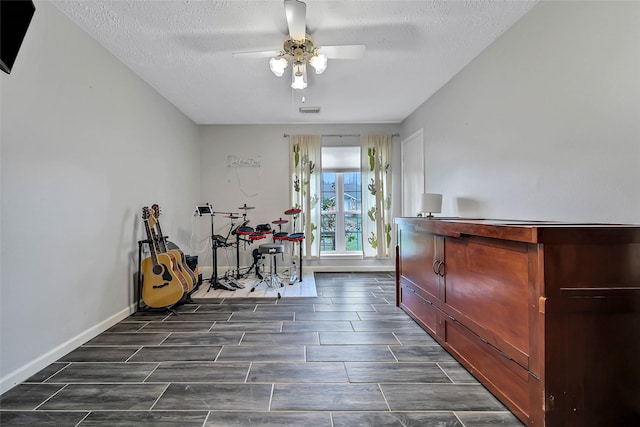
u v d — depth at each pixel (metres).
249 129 5.00
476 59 2.82
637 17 1.46
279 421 1.47
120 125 2.85
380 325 2.69
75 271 2.28
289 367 1.97
